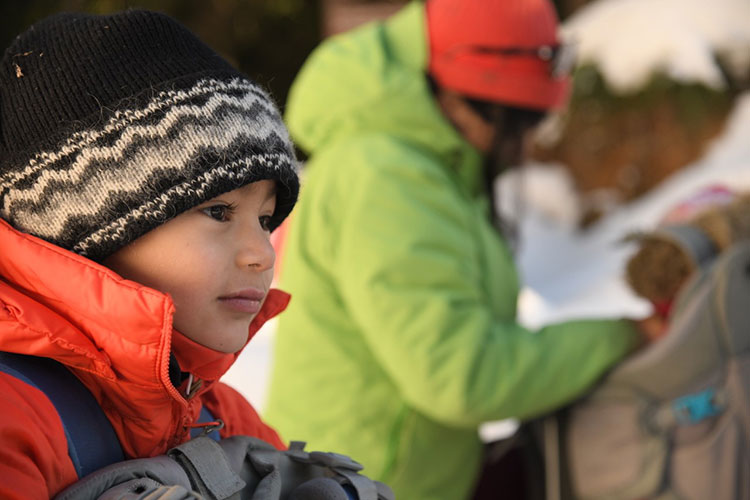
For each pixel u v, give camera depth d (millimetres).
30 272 824
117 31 857
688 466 1646
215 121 852
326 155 1763
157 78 852
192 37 908
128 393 837
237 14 5449
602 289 3035
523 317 2984
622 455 1688
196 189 834
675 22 3750
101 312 804
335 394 1697
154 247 846
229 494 830
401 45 1814
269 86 1023
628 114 3752
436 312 1595
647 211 3471
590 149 3736
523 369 1636
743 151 3512
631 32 3820
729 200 1766
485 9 1747
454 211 1674
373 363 1698
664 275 1711
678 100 3682
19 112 845
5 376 794
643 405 1679
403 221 1622
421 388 1599
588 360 1690
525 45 1756
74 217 830
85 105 835
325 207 1688
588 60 3844
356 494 922
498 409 1626
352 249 1628
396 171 1653
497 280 1741
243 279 879
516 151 1850
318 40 5527
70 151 828
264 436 1114
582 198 3664
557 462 1753
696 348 1642
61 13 924
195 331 861
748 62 3670
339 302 1702
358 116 1738
